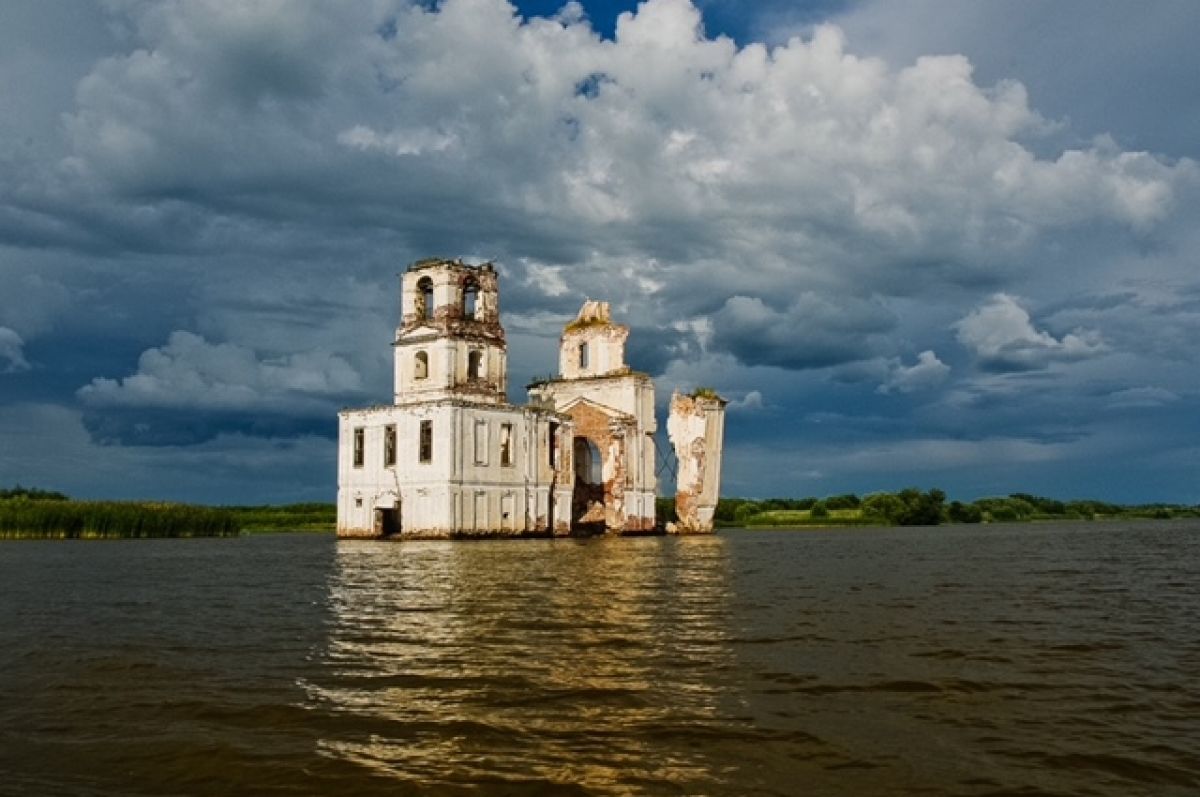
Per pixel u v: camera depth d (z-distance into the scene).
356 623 25.56
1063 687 16.98
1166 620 26.66
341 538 81.94
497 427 80.56
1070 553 65.19
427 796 11.13
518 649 20.81
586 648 20.94
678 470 105.06
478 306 84.56
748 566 49.44
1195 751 12.92
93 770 12.16
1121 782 11.62
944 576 43.25
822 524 160.12
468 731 13.84
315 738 13.54
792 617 26.81
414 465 78.00
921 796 11.09
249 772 12.00
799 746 13.09
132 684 17.39
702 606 29.44
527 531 82.88
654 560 53.59
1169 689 16.88
